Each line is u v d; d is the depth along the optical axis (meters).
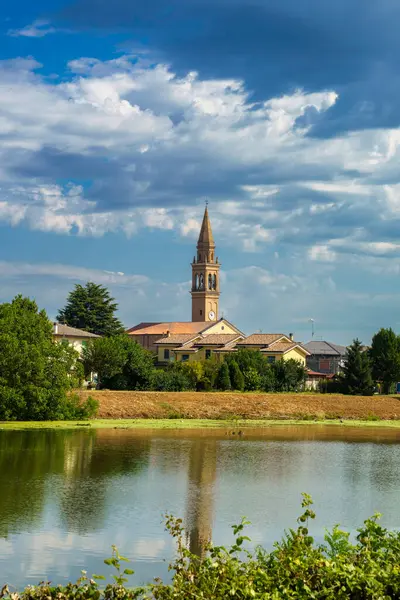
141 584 29.62
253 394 111.94
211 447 69.44
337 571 19.56
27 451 62.84
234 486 50.12
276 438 79.38
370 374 135.12
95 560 33.00
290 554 21.16
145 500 44.97
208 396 107.06
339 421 102.94
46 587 20.25
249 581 19.78
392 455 68.00
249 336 150.38
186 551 22.33
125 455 62.22
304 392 129.50
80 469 54.78
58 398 88.94
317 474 55.91
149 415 97.69
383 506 45.19
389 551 22.72
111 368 113.25
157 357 153.12
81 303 180.50
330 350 193.25
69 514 41.09
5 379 86.88
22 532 37.22
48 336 93.81
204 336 154.25
